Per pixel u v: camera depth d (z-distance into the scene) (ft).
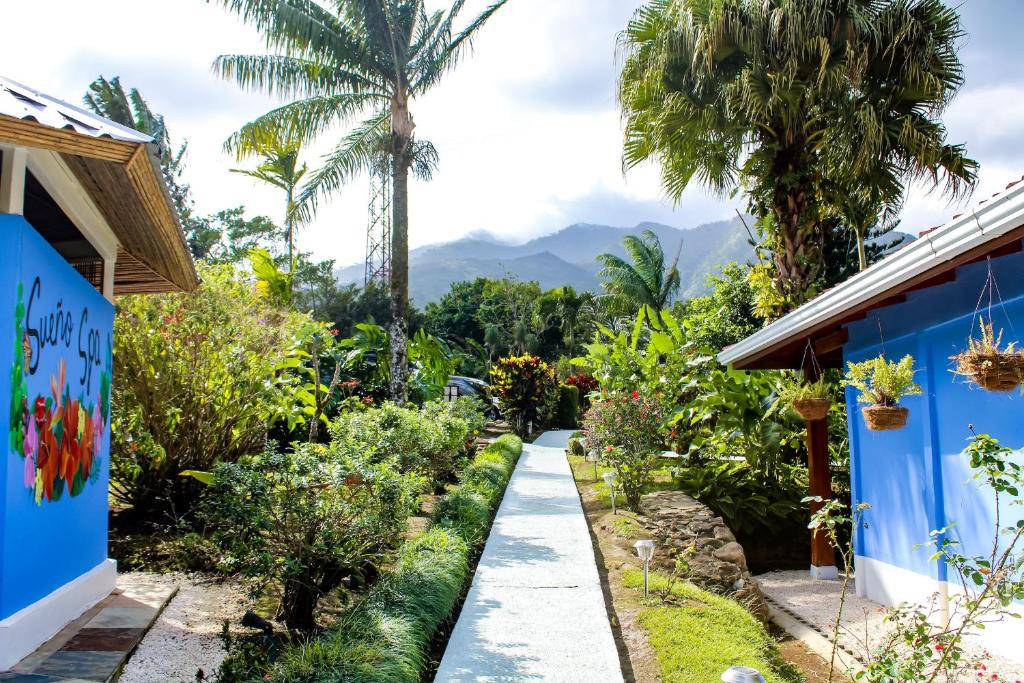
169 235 20.58
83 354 20.08
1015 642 19.53
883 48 37.70
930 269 18.57
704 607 22.21
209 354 31.94
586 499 41.32
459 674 16.39
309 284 130.62
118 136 14.47
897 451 25.39
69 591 18.45
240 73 49.83
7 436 14.90
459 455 51.57
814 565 31.58
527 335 160.97
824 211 43.50
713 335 59.72
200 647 17.30
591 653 17.74
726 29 38.45
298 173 77.92
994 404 20.43
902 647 20.75
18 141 12.87
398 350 50.03
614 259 108.68
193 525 28.14
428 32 53.57
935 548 22.77
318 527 19.19
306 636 17.93
